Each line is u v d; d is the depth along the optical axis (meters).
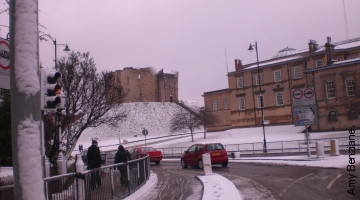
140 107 101.19
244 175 18.89
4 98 16.50
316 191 12.05
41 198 5.45
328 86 51.06
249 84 67.00
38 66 5.75
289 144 40.25
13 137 5.48
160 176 21.31
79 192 9.23
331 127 50.25
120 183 12.55
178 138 70.62
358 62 48.44
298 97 24.56
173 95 114.88
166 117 99.19
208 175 19.19
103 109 27.12
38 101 5.63
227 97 76.94
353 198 10.46
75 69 24.02
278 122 62.81
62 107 9.07
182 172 23.64
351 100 48.66
